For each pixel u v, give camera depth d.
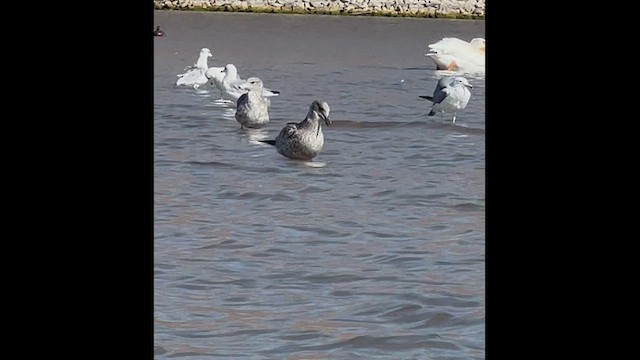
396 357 14.20
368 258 19.05
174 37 73.00
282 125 34.72
